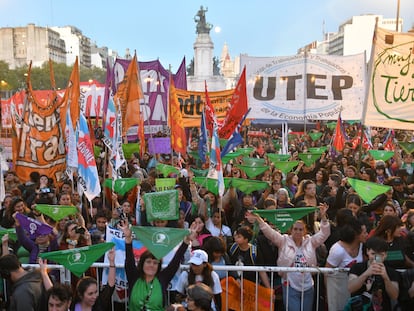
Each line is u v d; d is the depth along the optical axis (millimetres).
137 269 4961
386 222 5281
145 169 14180
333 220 7852
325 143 22969
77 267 4973
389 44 8672
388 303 4656
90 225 7926
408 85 8719
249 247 6121
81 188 8227
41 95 22000
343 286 5219
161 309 4852
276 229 6793
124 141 15469
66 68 95312
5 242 5816
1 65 88312
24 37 133000
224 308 5605
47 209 7160
